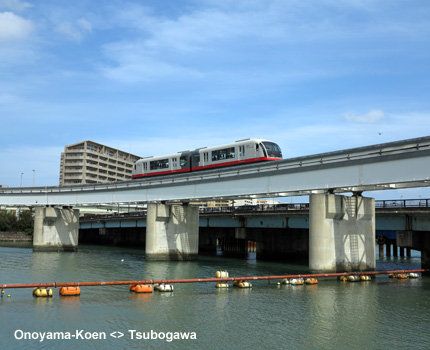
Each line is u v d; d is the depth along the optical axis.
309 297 32.16
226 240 89.81
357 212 44.03
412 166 35.12
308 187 42.62
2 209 134.25
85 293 32.19
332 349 20.61
